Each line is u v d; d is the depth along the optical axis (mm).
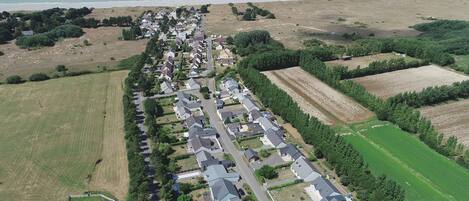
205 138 164875
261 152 158250
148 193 132000
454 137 162250
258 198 134375
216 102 198000
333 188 131750
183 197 129625
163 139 164625
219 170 143125
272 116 188500
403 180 144375
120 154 157750
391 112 184000
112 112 192625
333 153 147625
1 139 169250
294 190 138375
